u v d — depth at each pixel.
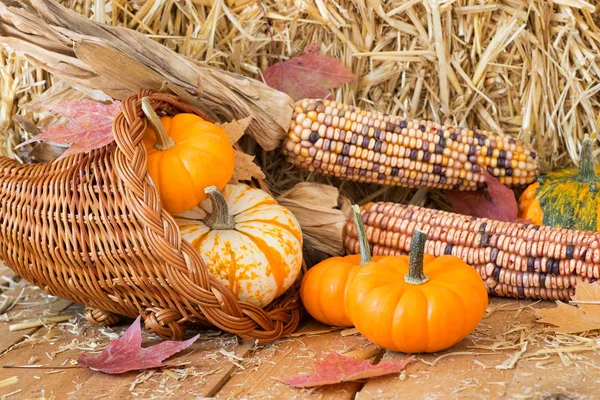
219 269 0.96
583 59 1.12
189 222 0.98
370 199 1.15
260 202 1.00
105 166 0.95
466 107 1.13
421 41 1.11
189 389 0.91
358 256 1.01
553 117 1.14
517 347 0.95
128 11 1.07
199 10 1.08
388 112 1.13
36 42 1.00
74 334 1.00
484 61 1.12
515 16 1.11
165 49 1.02
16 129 1.10
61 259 0.96
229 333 0.98
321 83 1.09
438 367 0.92
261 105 1.04
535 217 1.08
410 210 1.05
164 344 0.94
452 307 0.93
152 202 0.94
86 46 0.98
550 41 1.12
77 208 0.95
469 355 0.94
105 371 0.92
